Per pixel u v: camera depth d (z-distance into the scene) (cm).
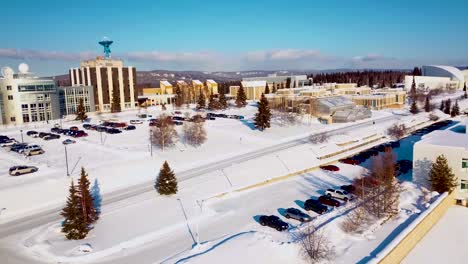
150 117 12769
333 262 3678
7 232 4603
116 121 11869
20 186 5728
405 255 4044
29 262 3847
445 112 14550
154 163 7219
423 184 5912
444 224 4825
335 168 7206
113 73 14912
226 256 3681
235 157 7881
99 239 4325
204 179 6431
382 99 15088
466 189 5484
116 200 5588
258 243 3909
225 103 14975
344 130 10544
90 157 7506
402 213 4859
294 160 7694
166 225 4697
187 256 3831
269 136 9838
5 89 11394
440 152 5678
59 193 5788
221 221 4834
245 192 6066
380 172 5453
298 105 12538
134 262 3788
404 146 9312
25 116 11650
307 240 3944
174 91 19362
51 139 9225
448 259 3953
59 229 4619
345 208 5072
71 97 13638
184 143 8775
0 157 7600
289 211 4888
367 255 3800
